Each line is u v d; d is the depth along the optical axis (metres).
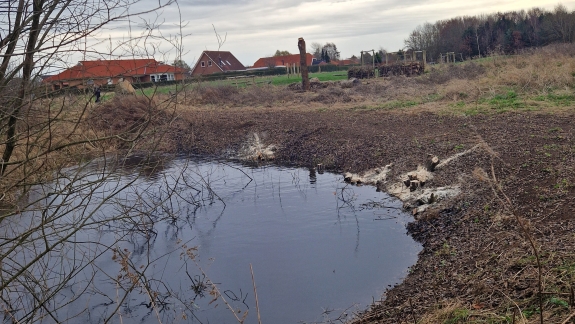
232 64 57.56
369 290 6.23
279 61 78.25
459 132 12.52
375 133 14.29
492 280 5.30
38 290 6.57
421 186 9.74
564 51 23.67
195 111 21.33
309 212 9.66
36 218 7.09
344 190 10.92
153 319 6.12
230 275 7.12
